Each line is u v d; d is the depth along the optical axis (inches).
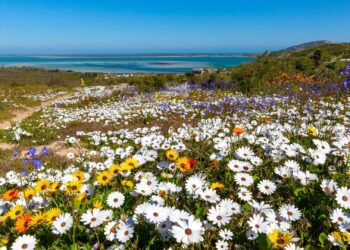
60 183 156.9
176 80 1414.9
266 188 122.6
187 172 154.9
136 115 624.4
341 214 100.6
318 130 236.2
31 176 250.1
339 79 644.7
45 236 117.5
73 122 639.1
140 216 109.0
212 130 291.0
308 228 110.8
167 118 557.3
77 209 126.1
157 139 265.0
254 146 200.8
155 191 130.0
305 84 696.4
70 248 107.7
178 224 92.7
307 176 127.6
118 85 1776.6
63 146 446.9
